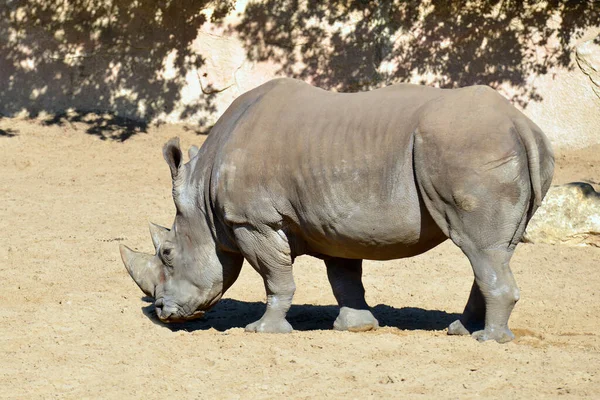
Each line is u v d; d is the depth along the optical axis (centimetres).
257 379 2069
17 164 5947
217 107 6862
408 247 2338
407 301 3062
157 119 6881
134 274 2688
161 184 5491
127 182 5538
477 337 2314
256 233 2459
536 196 2220
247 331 2533
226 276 2605
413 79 6744
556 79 6569
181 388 2022
